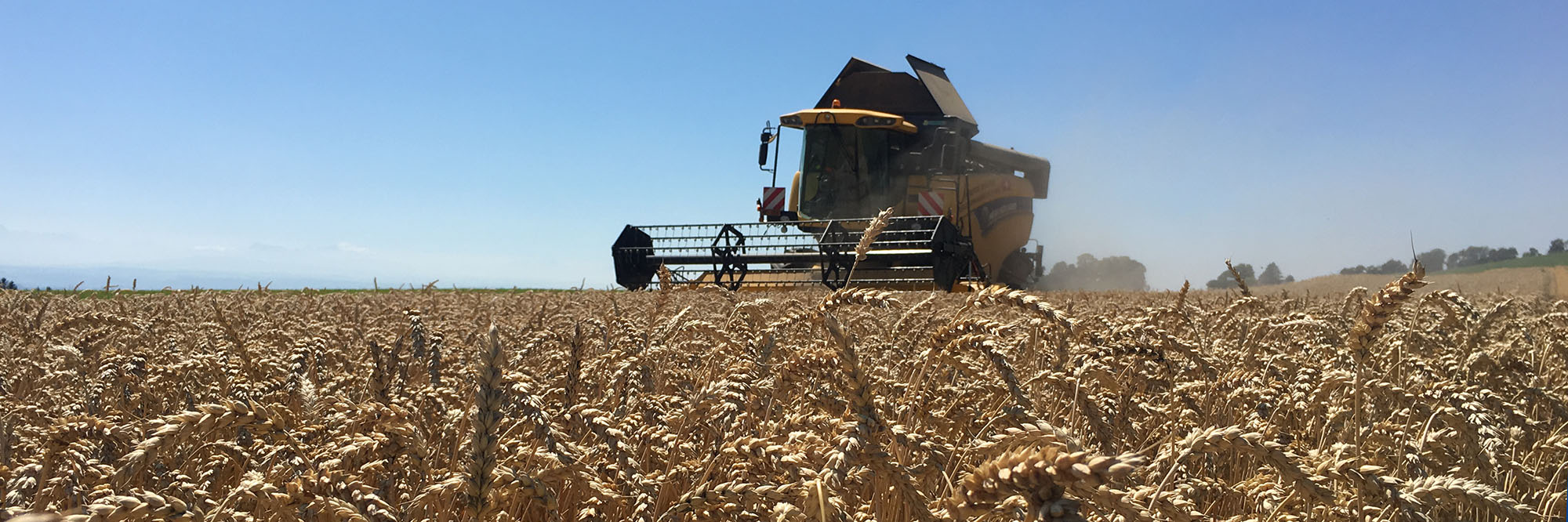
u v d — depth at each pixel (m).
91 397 2.63
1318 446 2.63
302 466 1.91
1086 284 31.00
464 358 3.78
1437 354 3.90
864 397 1.72
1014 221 24.72
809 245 16.48
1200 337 3.89
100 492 1.93
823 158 21.19
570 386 2.82
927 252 16.41
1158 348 2.85
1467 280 16.94
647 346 3.20
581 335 2.91
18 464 2.24
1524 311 6.23
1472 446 2.39
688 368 3.36
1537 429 3.10
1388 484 1.78
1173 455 2.06
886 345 3.47
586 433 2.26
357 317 5.70
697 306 5.26
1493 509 1.70
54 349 3.29
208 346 3.50
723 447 2.09
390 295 8.69
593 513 1.93
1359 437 2.58
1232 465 2.70
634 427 2.46
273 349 3.53
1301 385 2.83
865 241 3.62
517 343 3.95
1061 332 3.01
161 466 2.18
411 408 2.43
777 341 2.91
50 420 2.70
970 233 20.95
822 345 2.90
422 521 1.94
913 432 2.12
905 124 21.09
